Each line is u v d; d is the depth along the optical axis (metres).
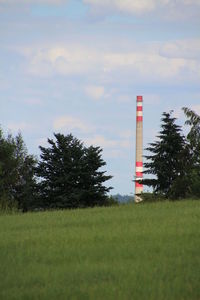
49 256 30.42
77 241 34.69
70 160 153.12
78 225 43.72
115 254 30.58
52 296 22.47
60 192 151.38
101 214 51.16
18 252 31.83
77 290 23.16
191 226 39.22
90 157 154.50
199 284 23.33
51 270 27.12
